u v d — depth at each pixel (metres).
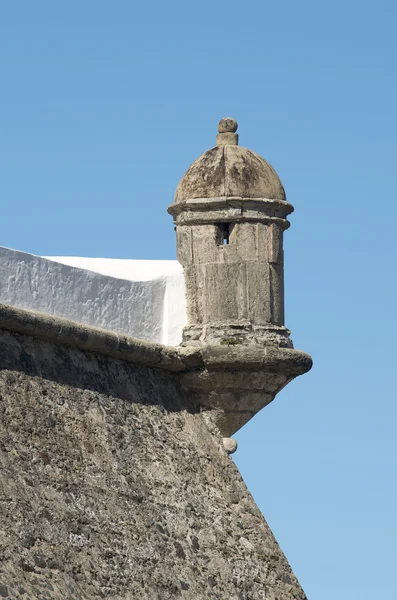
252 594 27.56
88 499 24.78
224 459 28.81
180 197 29.23
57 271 26.64
